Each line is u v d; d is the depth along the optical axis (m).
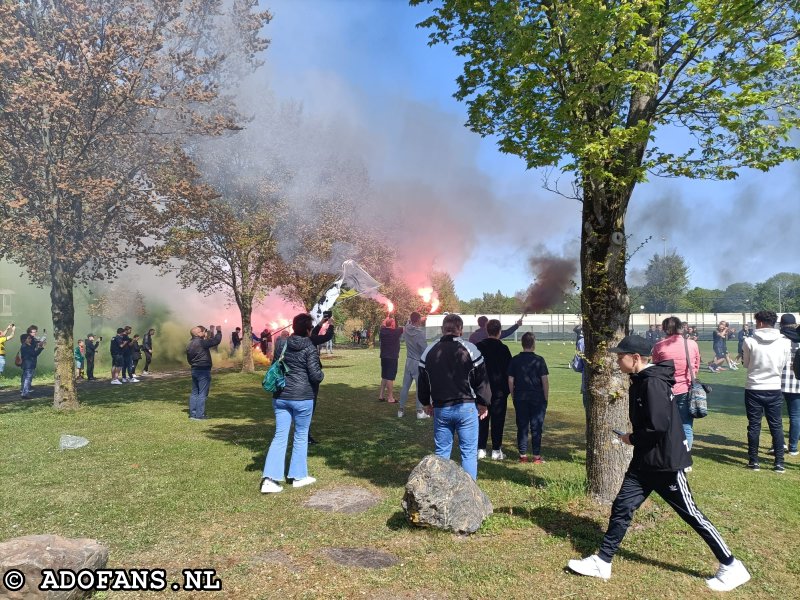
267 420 9.73
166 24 11.38
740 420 10.13
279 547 4.17
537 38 4.61
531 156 5.26
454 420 5.04
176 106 11.61
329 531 4.48
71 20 10.52
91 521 4.65
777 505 5.17
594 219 5.07
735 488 5.71
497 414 6.98
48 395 13.66
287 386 5.73
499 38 5.39
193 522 4.68
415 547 4.17
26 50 9.78
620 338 5.05
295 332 5.85
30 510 4.88
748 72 4.48
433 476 4.52
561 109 4.69
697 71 4.63
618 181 4.61
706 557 4.03
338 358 28.67
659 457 3.65
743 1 4.21
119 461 6.66
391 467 6.55
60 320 10.67
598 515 4.76
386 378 12.10
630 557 4.03
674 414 3.72
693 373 6.42
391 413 10.55
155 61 10.83
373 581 3.61
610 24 4.17
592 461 5.11
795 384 7.23
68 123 10.45
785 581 3.67
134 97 10.44
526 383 6.79
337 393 13.70
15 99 9.84
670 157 5.05
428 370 5.10
